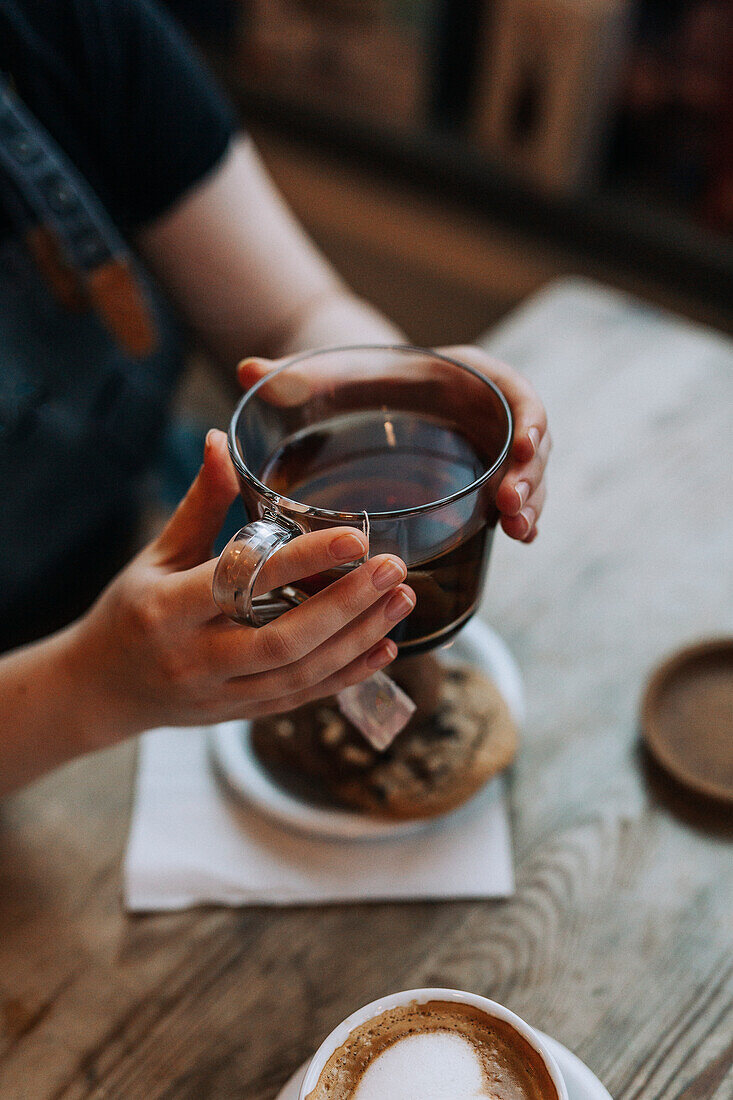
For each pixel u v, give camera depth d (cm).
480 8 171
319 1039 56
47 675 59
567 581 77
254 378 57
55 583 87
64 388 82
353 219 209
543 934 59
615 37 161
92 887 62
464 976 58
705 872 61
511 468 54
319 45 198
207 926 61
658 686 68
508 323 102
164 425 96
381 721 57
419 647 55
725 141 161
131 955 60
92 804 66
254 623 48
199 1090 55
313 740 63
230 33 211
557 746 67
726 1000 56
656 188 180
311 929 60
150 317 82
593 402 91
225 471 52
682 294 173
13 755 60
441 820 63
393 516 47
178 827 64
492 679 68
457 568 51
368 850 62
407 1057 47
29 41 79
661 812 64
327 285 90
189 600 50
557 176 180
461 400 55
